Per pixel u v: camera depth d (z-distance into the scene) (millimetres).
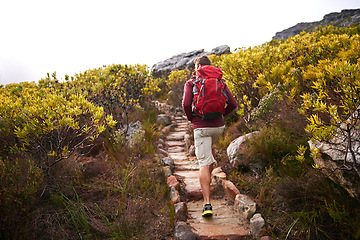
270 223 2475
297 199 2527
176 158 5059
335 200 2209
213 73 2828
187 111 2836
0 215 1920
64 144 3713
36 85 6738
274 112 4027
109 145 4199
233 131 5051
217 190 3514
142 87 7656
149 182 3309
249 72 5062
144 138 5215
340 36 4109
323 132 2070
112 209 2691
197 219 2781
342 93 2512
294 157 3076
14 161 2918
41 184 2666
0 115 3256
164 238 2396
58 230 2273
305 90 3848
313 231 2197
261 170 3463
